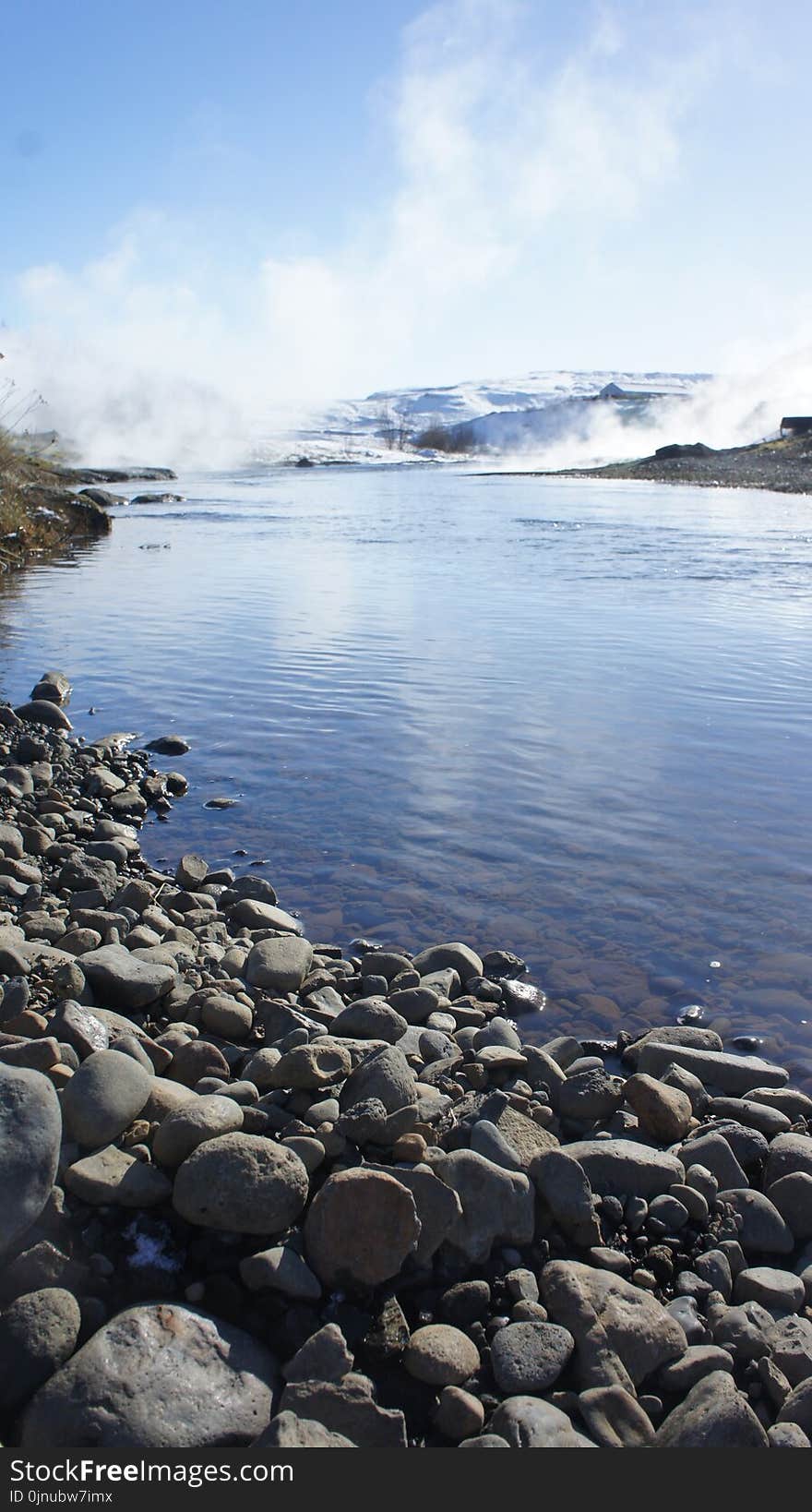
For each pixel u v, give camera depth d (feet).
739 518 85.87
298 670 34.14
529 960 16.21
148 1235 9.43
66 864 18.98
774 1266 10.32
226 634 39.91
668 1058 13.26
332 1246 9.23
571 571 55.52
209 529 80.38
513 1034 13.94
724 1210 10.59
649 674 32.99
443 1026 14.19
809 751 25.26
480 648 36.91
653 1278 9.80
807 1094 13.05
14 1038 11.47
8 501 67.05
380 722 28.32
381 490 129.90
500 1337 8.91
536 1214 10.19
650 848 19.89
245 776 24.53
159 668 34.83
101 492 106.73
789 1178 10.85
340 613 43.78
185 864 19.06
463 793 22.95
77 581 53.42
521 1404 8.30
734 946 16.43
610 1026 14.62
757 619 41.96
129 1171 9.73
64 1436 7.89
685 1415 8.38
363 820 21.67
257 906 17.37
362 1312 9.11
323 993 14.85
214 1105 10.30
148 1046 12.39
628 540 70.13
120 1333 8.45
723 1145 11.37
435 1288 9.41
